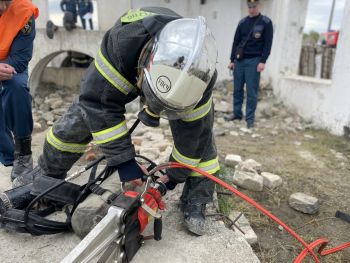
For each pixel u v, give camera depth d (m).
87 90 1.70
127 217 1.61
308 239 2.62
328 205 3.11
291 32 6.79
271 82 7.59
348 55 4.86
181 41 1.47
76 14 6.79
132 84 1.70
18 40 2.54
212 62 1.56
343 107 5.00
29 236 2.12
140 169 1.79
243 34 5.20
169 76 1.46
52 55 5.84
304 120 5.95
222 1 7.86
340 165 4.00
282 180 3.51
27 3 2.55
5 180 2.82
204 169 2.18
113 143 1.70
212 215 2.46
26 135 2.71
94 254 1.45
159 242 2.12
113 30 1.67
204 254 2.05
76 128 2.03
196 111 1.75
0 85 2.54
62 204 2.31
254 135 5.05
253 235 2.47
